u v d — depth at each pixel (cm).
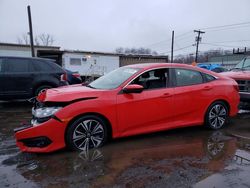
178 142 523
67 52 2861
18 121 689
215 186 350
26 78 898
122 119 494
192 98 566
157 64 554
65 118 445
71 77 1050
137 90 496
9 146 497
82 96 466
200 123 588
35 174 383
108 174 383
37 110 461
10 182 360
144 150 477
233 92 628
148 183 357
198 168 404
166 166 411
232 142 529
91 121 469
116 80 529
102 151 468
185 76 571
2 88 877
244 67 935
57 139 446
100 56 3022
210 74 607
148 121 521
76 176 376
